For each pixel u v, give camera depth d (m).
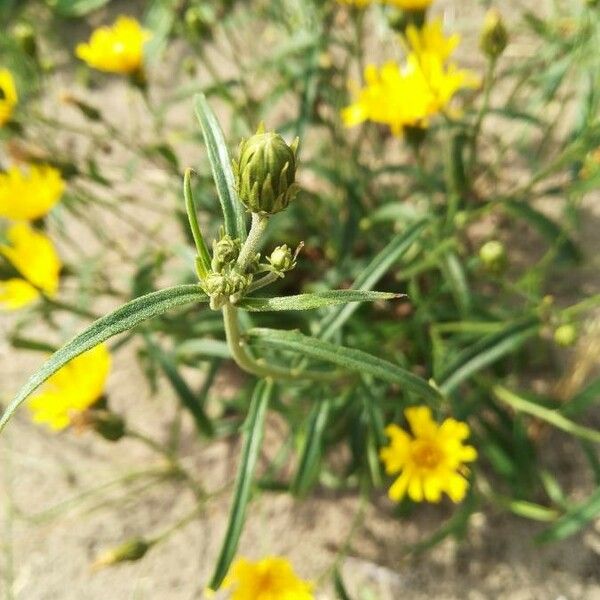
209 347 0.16
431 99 0.16
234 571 0.14
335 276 0.19
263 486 0.17
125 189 0.25
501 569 0.17
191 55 0.28
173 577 0.18
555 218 0.21
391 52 0.26
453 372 0.15
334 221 0.20
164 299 0.09
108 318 0.09
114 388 0.21
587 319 0.19
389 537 0.18
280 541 0.18
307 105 0.20
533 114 0.21
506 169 0.22
